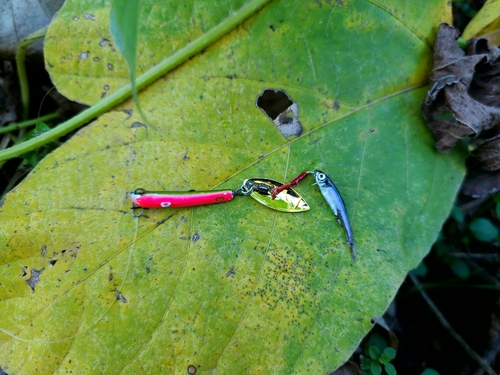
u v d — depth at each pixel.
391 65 0.20
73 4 0.20
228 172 0.19
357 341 0.18
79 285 0.17
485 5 0.23
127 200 0.18
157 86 0.20
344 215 0.19
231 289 0.18
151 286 0.18
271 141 0.20
